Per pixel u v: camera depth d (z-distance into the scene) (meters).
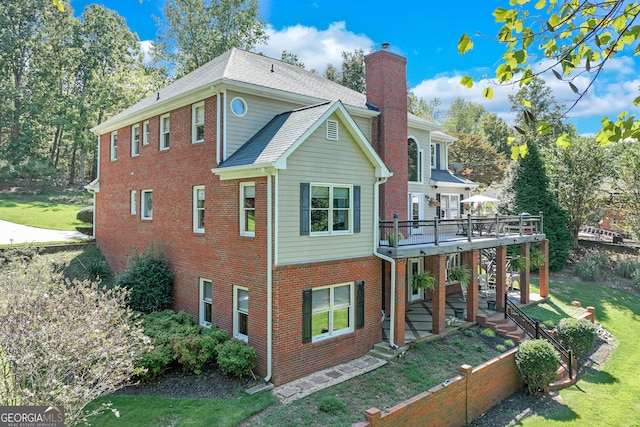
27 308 8.25
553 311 20.12
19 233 26.80
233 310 13.48
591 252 30.36
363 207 14.34
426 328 15.91
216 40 38.06
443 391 10.23
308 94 16.77
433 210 24.16
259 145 13.39
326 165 13.16
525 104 5.60
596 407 12.02
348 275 13.67
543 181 29.14
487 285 22.14
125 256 20.84
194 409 10.06
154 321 14.11
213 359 12.60
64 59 45.19
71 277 20.42
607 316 20.72
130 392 11.00
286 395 11.02
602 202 30.17
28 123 43.69
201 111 15.52
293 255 12.23
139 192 19.62
